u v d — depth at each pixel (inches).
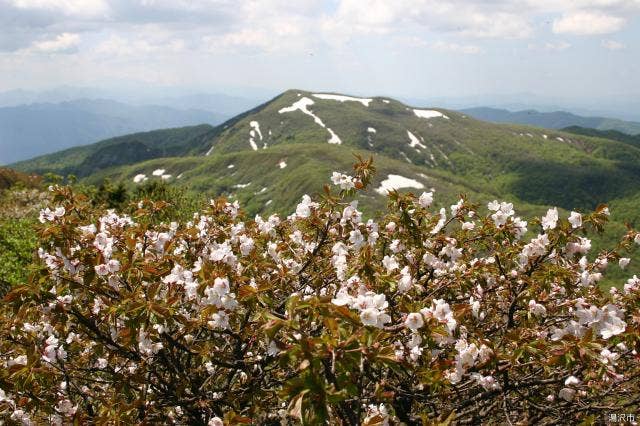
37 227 214.8
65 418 214.7
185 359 257.4
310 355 122.7
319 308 138.6
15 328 213.2
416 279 267.7
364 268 203.2
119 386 210.2
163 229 273.7
